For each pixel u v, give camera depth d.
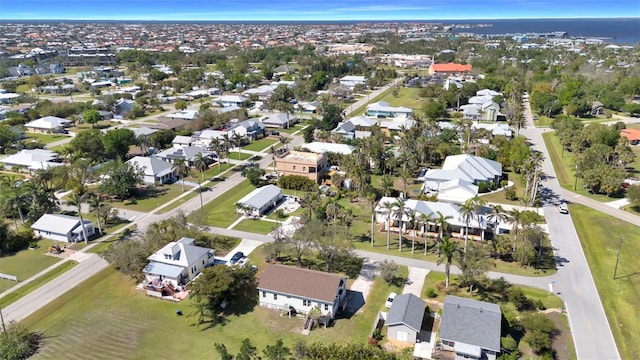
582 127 157.75
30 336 62.94
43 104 196.88
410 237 93.19
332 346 55.06
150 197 114.62
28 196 100.38
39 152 138.25
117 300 71.75
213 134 161.62
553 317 66.38
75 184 114.56
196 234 87.81
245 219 101.25
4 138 150.25
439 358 57.72
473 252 74.12
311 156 128.25
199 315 67.31
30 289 74.62
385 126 173.38
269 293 68.69
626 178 122.88
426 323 65.31
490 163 125.44
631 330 63.47
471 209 83.44
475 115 193.75
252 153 152.00
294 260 83.56
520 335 62.34
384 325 65.56
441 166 137.00
